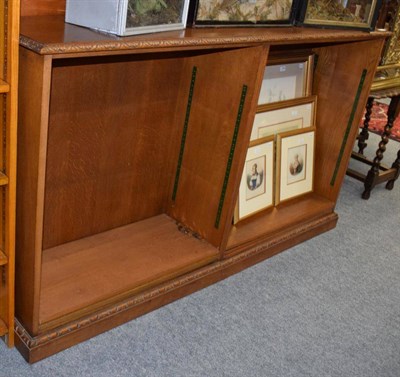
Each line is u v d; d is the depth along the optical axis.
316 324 2.20
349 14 2.38
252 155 2.52
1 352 1.83
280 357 2.00
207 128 2.23
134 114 2.20
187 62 2.23
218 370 1.90
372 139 4.25
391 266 2.68
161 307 2.14
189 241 2.36
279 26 2.20
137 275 2.09
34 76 1.45
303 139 2.79
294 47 2.67
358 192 3.42
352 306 2.35
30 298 1.73
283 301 2.30
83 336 1.91
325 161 2.89
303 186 2.88
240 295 2.29
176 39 1.68
